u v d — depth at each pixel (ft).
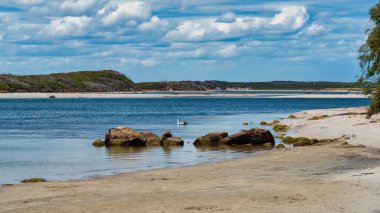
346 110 291.17
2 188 72.13
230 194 63.98
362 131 158.71
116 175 88.43
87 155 121.70
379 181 69.62
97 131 200.34
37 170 97.45
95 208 56.70
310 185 69.21
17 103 520.83
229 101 595.47
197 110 390.63
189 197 62.49
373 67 112.57
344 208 53.78
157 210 55.16
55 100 621.72
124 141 141.59
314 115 261.44
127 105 489.67
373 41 110.73
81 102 563.89
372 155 107.04
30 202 61.31
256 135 141.49
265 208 55.06
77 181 80.02
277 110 384.06
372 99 115.24
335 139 143.84
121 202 59.82
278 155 111.75
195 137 170.71
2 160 113.09
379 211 52.03
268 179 77.10
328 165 93.30
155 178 81.51
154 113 348.18
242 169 90.79
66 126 228.02
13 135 181.47
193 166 98.37
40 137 173.37
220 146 139.03
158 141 143.23
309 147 126.31
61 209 56.59
